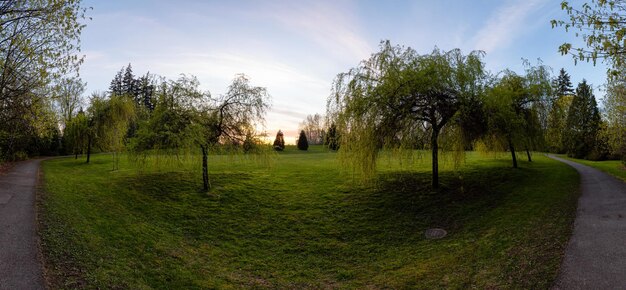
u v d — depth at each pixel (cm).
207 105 1909
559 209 1291
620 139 2645
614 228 991
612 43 863
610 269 724
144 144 1822
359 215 1592
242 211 1658
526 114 2292
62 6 1430
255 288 927
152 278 875
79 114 3375
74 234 991
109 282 751
